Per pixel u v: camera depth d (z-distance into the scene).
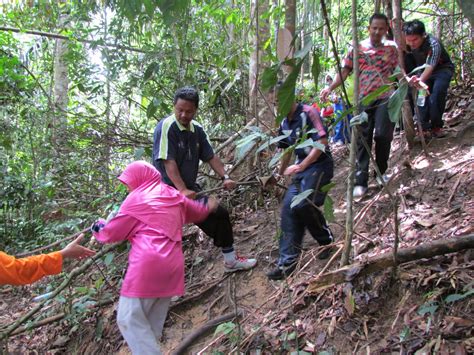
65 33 6.52
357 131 2.41
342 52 6.11
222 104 5.80
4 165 6.29
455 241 2.53
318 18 5.95
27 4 6.92
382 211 3.60
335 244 3.21
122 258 4.38
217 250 4.12
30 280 2.48
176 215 2.95
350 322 2.64
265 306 3.17
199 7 5.19
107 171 5.81
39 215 5.99
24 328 3.90
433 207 3.37
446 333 2.26
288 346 2.70
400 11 3.74
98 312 3.89
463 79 5.51
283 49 2.25
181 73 5.27
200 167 5.02
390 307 2.62
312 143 2.25
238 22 5.21
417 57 4.29
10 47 6.89
